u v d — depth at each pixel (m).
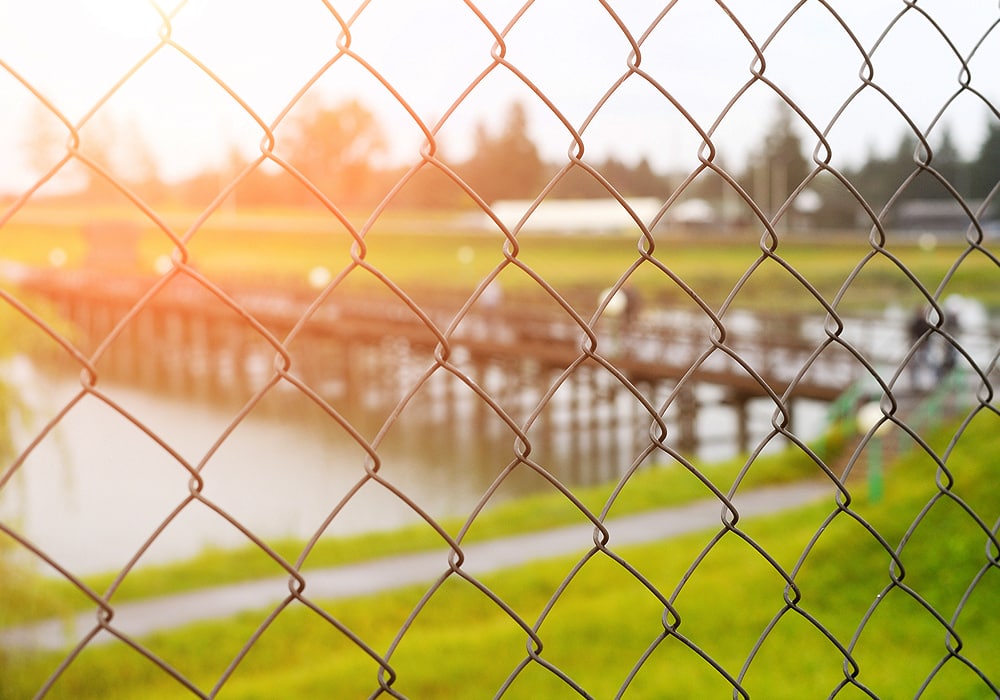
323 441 35.94
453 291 47.44
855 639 1.46
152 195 40.00
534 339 35.91
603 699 11.57
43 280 61.72
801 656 11.20
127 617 16.56
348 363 43.19
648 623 13.52
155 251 79.44
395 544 20.19
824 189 75.25
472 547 19.42
